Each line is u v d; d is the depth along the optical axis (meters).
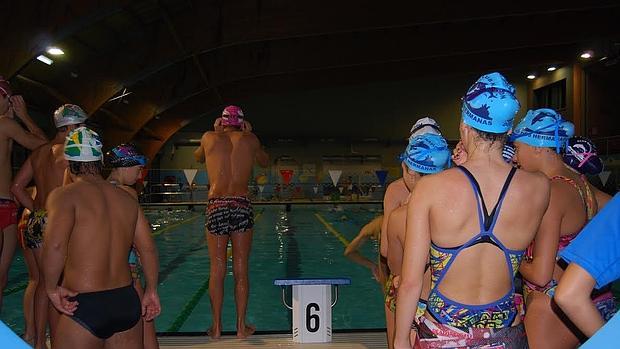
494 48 17.28
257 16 14.50
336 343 3.81
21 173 3.51
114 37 13.73
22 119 3.64
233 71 18.09
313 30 14.55
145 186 18.66
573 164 2.31
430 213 1.68
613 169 17.69
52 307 2.67
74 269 2.36
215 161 4.16
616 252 1.28
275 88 20.92
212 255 4.10
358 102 23.45
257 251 9.40
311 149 23.64
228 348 3.74
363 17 14.45
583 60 19.39
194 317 5.28
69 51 12.73
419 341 1.75
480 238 1.63
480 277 1.66
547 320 2.16
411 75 20.38
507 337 1.66
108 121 17.92
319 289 3.86
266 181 23.34
